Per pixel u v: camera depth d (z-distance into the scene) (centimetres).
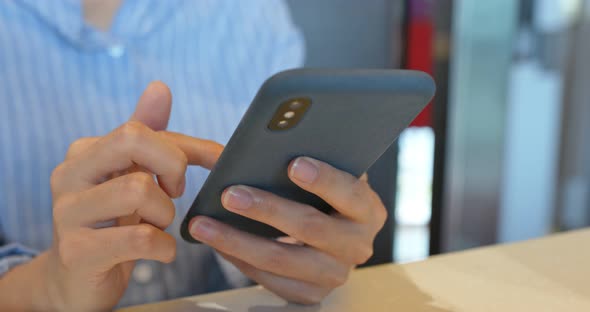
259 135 45
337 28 116
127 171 51
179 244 84
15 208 76
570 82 190
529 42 175
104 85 83
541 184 195
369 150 49
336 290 55
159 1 89
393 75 44
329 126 46
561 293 55
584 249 63
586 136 192
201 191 49
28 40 78
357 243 53
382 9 121
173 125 89
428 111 163
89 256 49
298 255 52
